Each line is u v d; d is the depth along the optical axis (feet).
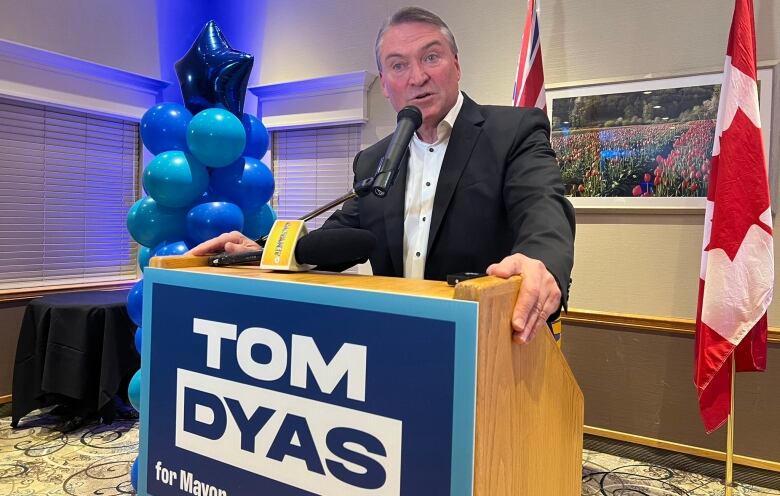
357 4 12.48
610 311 9.77
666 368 9.31
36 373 10.16
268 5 13.82
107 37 12.75
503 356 1.90
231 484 2.38
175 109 8.44
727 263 7.47
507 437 1.95
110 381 9.93
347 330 2.02
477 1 10.89
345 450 2.02
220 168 8.71
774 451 8.52
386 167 2.93
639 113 9.41
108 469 8.61
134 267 13.98
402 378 1.89
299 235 2.75
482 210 3.58
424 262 3.74
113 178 13.43
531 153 3.51
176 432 2.60
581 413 2.83
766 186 7.41
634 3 9.40
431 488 1.82
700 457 9.02
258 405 2.29
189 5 14.49
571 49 9.98
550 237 2.61
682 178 9.11
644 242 9.48
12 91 11.08
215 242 3.26
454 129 3.79
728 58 7.68
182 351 2.58
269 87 13.55
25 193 11.76
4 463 8.80
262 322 2.28
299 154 13.78
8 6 11.00
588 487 8.43
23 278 11.80
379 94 12.35
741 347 7.81
